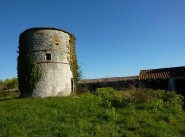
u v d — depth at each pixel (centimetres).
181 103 2008
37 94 2628
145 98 2052
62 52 2812
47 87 2644
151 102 1975
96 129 1347
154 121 1514
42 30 2758
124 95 2173
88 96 2519
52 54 2728
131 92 2252
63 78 2756
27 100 2316
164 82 2819
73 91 2947
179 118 1614
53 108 1934
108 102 2027
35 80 2652
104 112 1669
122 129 1397
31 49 2744
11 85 6150
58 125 1438
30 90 2664
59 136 1267
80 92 3238
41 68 2678
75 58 3100
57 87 2684
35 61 2695
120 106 1948
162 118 1584
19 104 2097
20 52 2861
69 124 1466
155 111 1727
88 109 1880
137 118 1574
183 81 2752
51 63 2708
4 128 1373
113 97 2280
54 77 2691
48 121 1530
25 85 2720
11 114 1688
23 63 2794
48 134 1290
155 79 2845
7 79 6544
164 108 1831
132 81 3706
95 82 3922
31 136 1262
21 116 1614
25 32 2825
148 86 2888
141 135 1294
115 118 1562
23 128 1387
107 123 1484
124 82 3759
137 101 2041
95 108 1894
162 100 2048
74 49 3106
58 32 2817
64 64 2809
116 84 3812
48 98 2411
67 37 2941
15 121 1527
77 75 3084
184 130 1362
